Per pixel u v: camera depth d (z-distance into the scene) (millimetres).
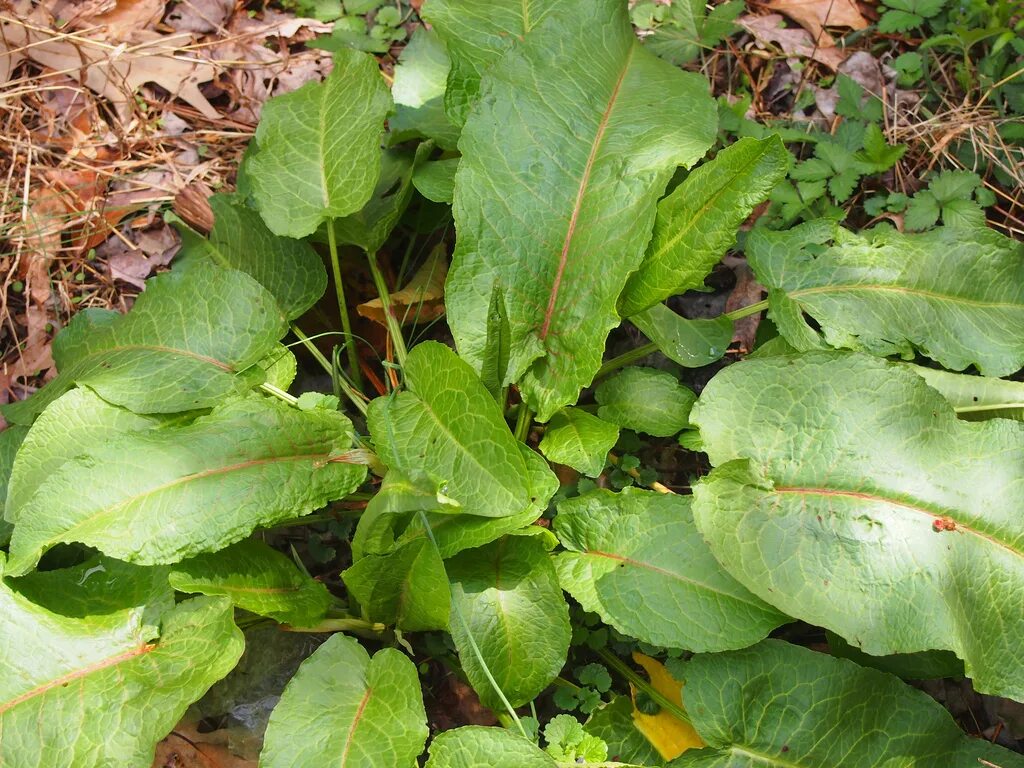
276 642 627
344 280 767
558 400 613
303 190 658
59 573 573
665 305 681
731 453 564
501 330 582
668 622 555
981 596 536
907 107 804
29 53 847
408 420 597
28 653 527
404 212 768
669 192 680
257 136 681
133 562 535
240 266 706
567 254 619
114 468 553
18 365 752
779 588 531
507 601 575
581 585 584
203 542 546
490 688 567
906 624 521
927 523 540
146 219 793
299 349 748
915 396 558
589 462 597
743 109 778
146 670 532
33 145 818
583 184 624
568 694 605
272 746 519
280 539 682
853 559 535
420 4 867
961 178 736
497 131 631
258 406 595
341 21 867
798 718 545
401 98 761
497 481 549
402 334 750
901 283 656
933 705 544
